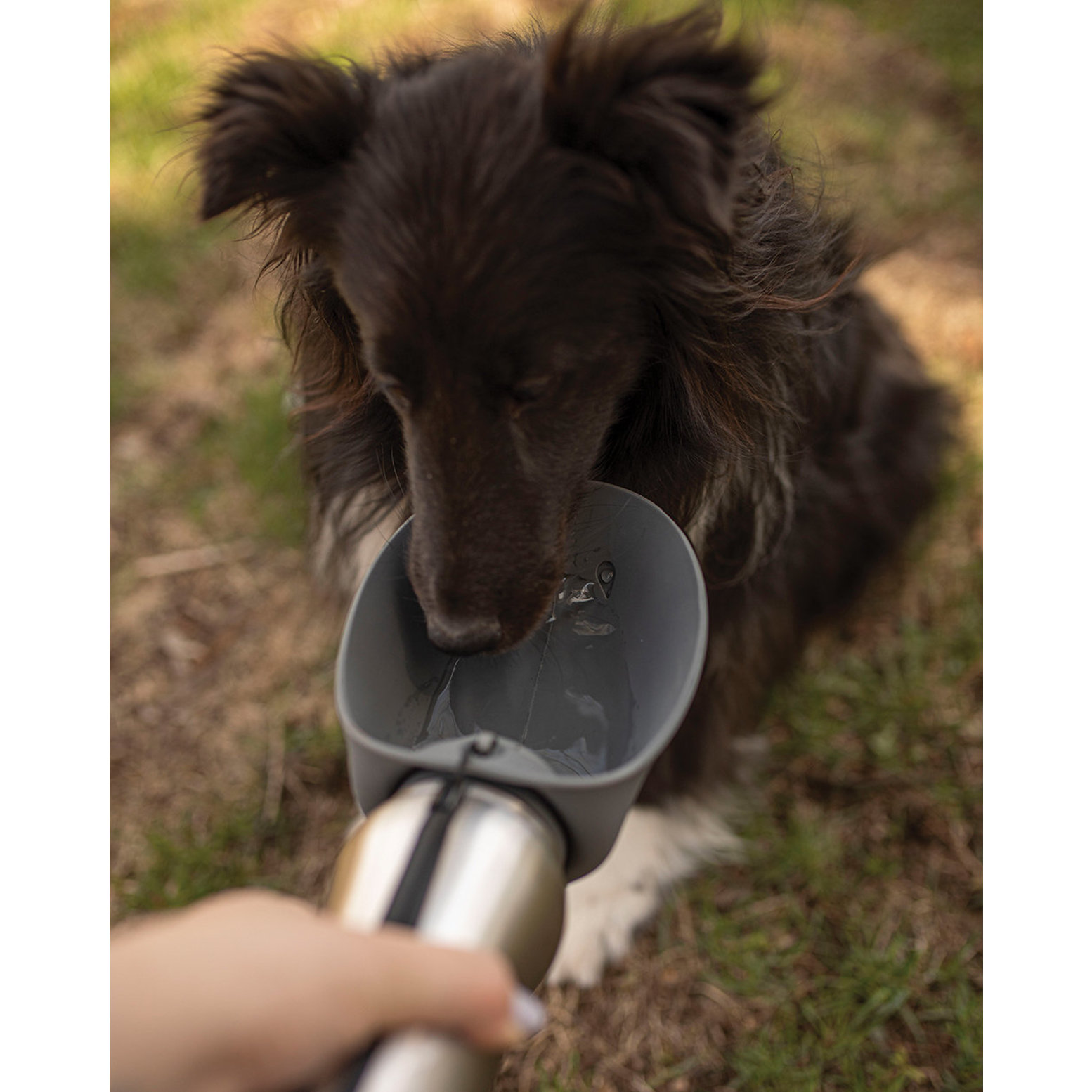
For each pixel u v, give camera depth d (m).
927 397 0.90
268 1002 0.28
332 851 0.74
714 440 0.51
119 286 1.16
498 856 0.31
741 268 0.49
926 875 0.71
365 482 0.60
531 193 0.42
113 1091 0.28
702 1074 0.64
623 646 0.43
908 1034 0.64
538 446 0.45
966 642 0.84
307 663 0.85
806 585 0.79
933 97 1.38
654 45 0.41
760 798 0.76
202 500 0.97
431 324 0.42
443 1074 0.28
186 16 1.53
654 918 0.70
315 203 0.47
